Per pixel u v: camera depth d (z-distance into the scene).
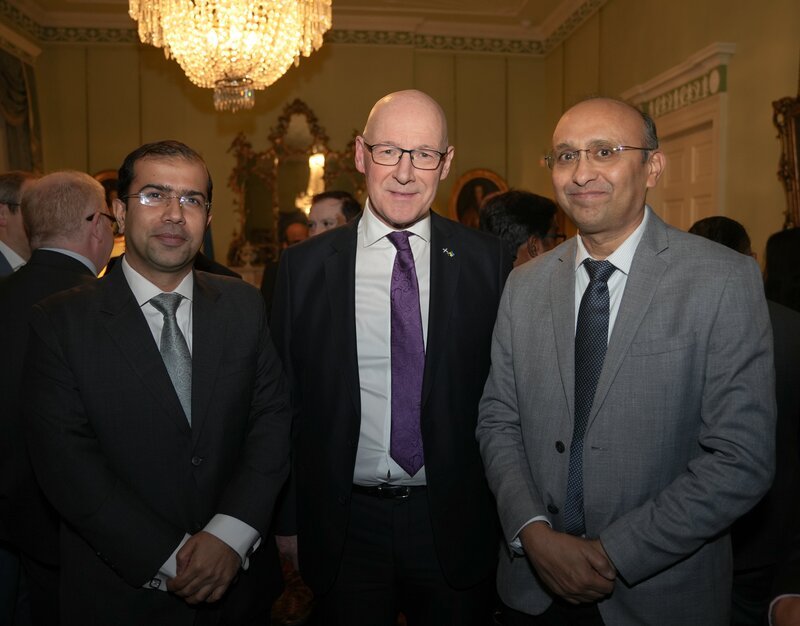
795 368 1.94
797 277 2.38
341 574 1.90
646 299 1.50
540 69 9.36
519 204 2.57
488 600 1.98
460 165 9.28
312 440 1.90
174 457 1.61
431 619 1.89
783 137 4.29
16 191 2.94
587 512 1.52
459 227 2.03
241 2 4.97
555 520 1.58
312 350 1.91
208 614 1.66
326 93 8.94
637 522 1.42
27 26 8.30
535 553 1.49
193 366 1.66
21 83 7.68
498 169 9.31
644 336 1.49
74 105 8.77
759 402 1.41
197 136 8.87
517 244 2.55
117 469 1.58
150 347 1.62
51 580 2.00
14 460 1.93
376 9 8.66
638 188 1.54
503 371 1.77
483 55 9.27
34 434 1.55
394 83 8.99
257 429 1.78
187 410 1.65
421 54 9.16
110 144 8.82
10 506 1.95
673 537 1.38
